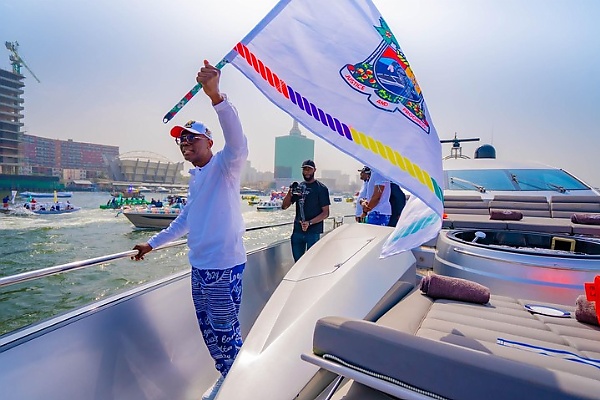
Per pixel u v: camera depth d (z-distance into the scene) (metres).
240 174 1.58
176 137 1.66
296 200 3.67
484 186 5.13
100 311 1.57
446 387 0.74
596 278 1.41
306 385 1.10
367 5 1.07
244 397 1.08
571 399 0.60
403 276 1.91
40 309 8.64
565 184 5.00
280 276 3.37
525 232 3.25
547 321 1.52
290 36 1.01
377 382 0.83
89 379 1.42
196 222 1.57
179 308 2.00
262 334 1.33
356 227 2.43
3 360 1.19
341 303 1.47
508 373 0.68
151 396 1.60
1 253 16.75
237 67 1.00
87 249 18.06
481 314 1.57
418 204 1.26
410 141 1.00
